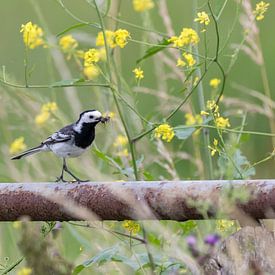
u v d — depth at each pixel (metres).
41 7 21.92
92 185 8.46
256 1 20.81
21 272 10.00
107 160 10.95
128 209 8.31
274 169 15.10
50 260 8.75
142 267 9.70
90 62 10.91
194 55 11.23
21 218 8.63
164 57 13.45
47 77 18.55
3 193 8.60
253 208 7.89
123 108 11.60
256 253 7.71
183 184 8.18
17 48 20.56
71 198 8.45
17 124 16.50
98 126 13.19
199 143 11.70
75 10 21.83
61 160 13.32
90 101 15.52
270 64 18.98
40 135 13.54
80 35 13.63
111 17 11.16
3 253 12.18
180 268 9.47
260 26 20.61
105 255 9.45
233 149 9.38
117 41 11.29
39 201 8.52
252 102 17.17
